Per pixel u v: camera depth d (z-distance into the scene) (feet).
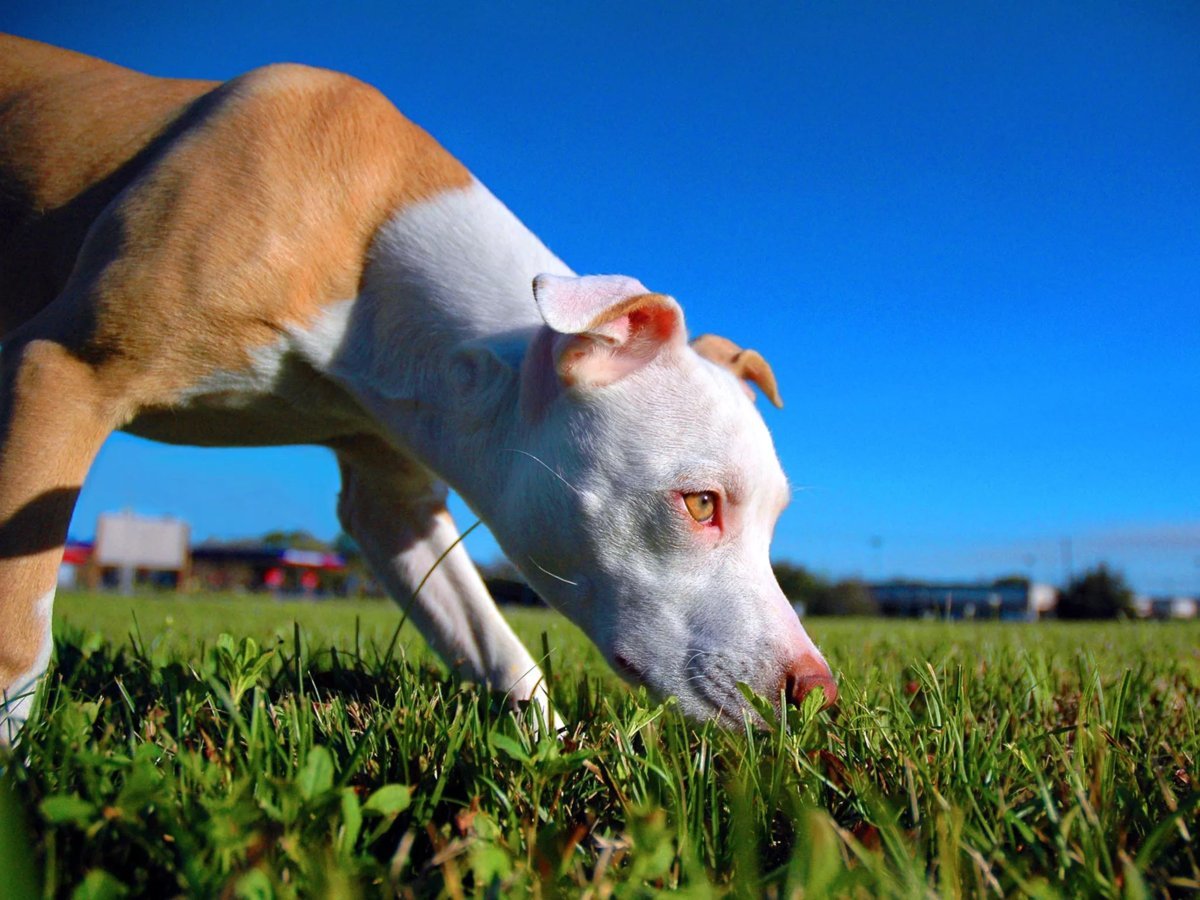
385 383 1.98
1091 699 1.71
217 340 1.82
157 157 1.90
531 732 1.47
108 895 0.78
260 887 0.79
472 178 2.16
